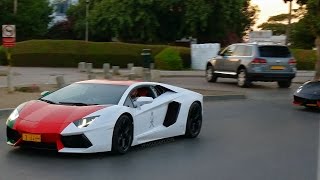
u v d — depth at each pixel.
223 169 8.19
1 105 14.63
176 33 46.97
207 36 46.62
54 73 30.70
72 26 56.66
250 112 16.06
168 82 25.55
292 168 8.40
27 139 8.30
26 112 8.73
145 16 44.81
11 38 17.23
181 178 7.50
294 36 64.44
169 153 9.36
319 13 23.50
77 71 33.34
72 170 7.70
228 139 11.11
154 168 8.08
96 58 38.69
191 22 44.03
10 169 7.66
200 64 37.53
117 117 8.70
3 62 39.00
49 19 56.25
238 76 24.09
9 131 8.66
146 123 9.60
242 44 24.34
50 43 38.84
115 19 45.47
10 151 8.89
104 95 9.30
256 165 8.56
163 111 10.16
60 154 8.74
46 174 7.42
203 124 13.34
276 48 23.73
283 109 17.05
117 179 7.29
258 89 23.33
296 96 16.98
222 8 44.59
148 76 23.97
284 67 23.64
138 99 9.44
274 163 8.77
